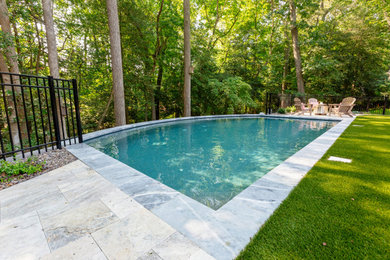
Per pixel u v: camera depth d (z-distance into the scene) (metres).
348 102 9.55
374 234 1.39
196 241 1.34
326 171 2.53
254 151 4.59
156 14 13.09
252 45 14.87
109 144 5.20
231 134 6.61
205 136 6.27
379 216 1.59
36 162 3.11
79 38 10.66
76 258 1.23
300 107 11.18
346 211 1.66
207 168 3.53
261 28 17.03
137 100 12.46
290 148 4.84
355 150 3.51
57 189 2.20
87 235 1.44
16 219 1.65
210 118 10.77
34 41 8.47
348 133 5.09
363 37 13.88
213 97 14.52
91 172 2.70
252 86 16.08
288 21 14.62
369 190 2.02
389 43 14.04
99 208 1.80
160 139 5.85
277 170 2.57
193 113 16.48
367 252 1.24
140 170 3.45
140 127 7.75
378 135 4.81
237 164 3.74
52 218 1.66
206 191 2.68
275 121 9.69
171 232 1.45
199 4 15.49
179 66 13.62
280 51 17.05
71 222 1.60
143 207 1.80
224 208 1.73
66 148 4.04
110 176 2.55
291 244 1.31
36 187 2.25
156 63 13.16
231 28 16.62
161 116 17.23
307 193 1.96
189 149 4.75
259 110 19.38
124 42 10.95
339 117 9.38
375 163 2.83
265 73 16.41
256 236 1.38
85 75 10.69
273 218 1.58
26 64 9.19
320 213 1.64
